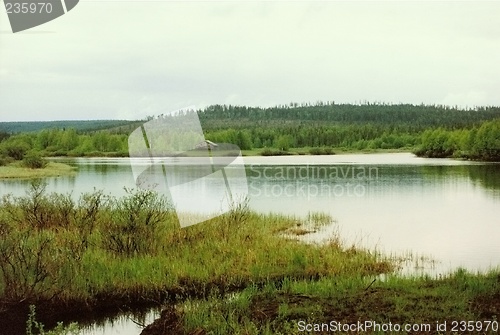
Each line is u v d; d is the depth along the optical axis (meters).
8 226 8.47
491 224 8.43
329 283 6.93
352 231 8.51
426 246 8.12
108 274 7.16
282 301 6.41
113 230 8.41
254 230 8.72
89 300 6.79
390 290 6.66
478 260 7.66
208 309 6.18
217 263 7.66
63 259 7.45
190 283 7.20
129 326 6.22
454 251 7.96
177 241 8.33
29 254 7.25
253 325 5.63
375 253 7.75
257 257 7.78
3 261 7.09
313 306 6.16
